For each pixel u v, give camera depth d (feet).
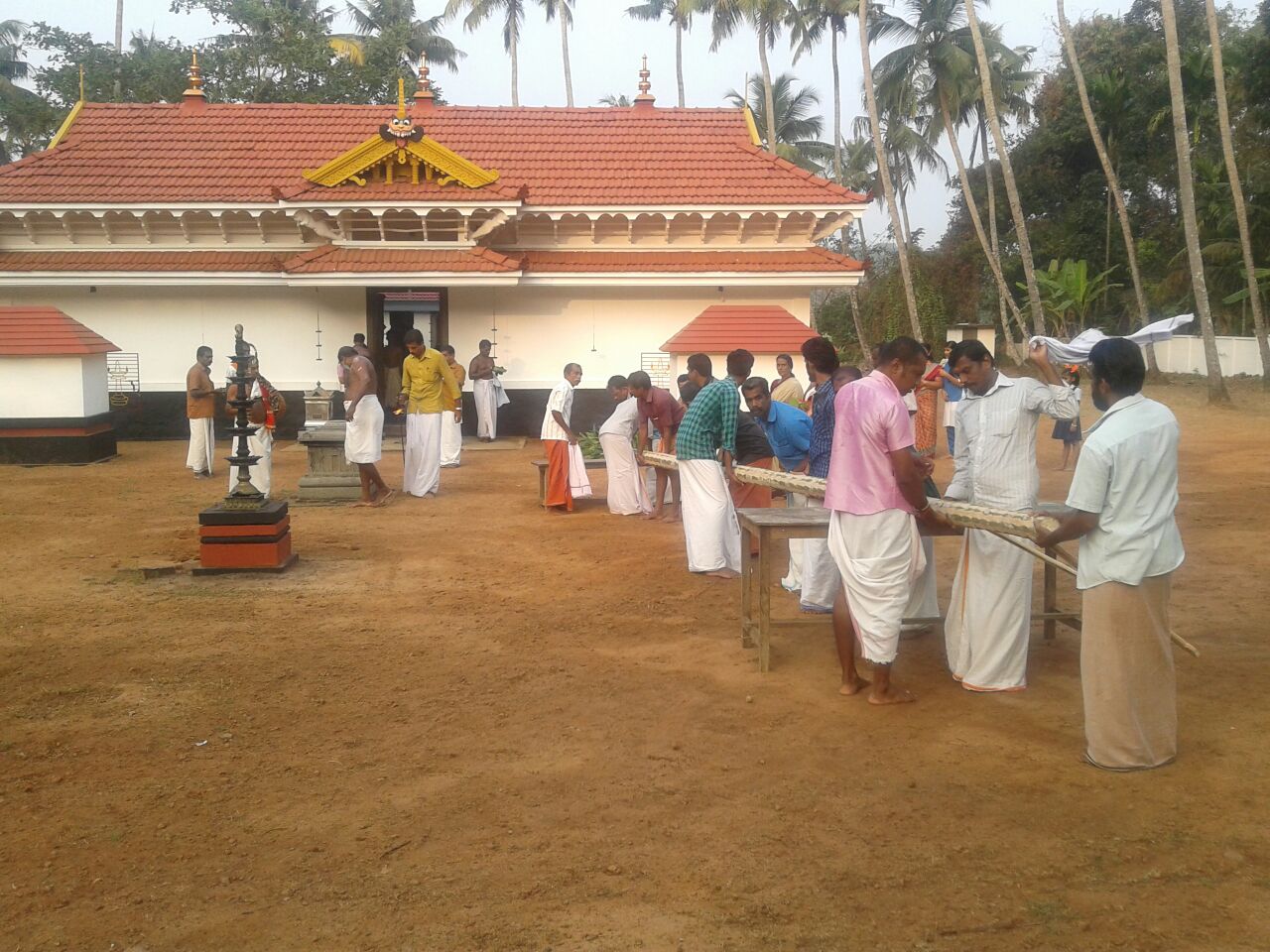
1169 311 130.31
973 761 17.30
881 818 15.28
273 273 68.49
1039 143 146.51
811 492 22.09
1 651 23.79
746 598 23.49
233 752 17.93
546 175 73.15
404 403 47.06
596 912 12.85
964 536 20.88
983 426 20.56
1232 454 58.34
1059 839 14.58
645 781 16.65
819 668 22.30
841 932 12.39
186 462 58.39
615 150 76.18
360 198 65.98
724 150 76.38
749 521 22.25
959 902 13.00
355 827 15.16
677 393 61.82
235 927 12.60
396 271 65.82
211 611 27.27
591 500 45.47
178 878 13.76
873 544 19.20
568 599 28.45
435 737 18.57
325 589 29.63
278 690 21.07
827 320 162.50
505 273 66.18
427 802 15.93
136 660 23.03
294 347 71.10
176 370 70.74
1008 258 152.15
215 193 69.31
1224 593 28.17
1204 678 21.16
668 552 34.24
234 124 77.71
